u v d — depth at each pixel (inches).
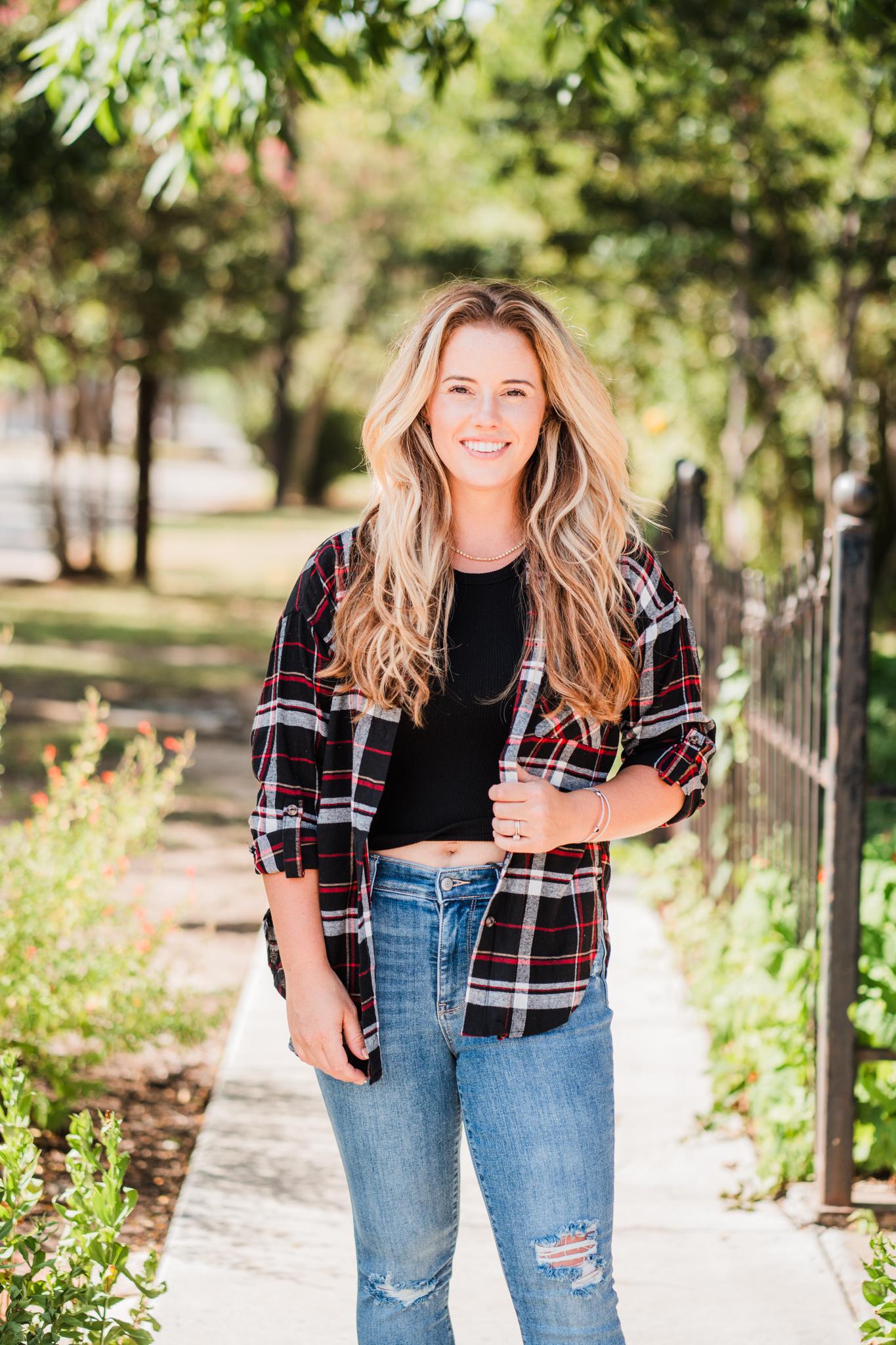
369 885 82.2
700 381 737.0
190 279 733.9
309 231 1412.4
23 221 622.8
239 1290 121.6
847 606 130.4
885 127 564.7
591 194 596.4
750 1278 125.1
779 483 776.3
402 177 1342.3
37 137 394.9
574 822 79.6
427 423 85.5
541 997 80.9
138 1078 176.6
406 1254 84.4
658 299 661.3
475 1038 81.3
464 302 83.7
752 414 721.0
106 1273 91.0
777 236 582.9
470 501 85.1
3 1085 101.0
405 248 1408.7
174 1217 134.6
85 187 573.0
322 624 83.7
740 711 207.5
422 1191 83.4
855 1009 133.8
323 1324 116.7
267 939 87.1
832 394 600.7
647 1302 121.0
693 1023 189.9
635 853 277.3
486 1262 128.3
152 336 762.2
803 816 161.8
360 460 88.2
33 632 629.9
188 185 197.8
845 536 130.3
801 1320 118.3
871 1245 97.4
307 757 82.7
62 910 160.7
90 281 725.3
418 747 82.4
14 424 2977.4
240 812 337.4
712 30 439.5
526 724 81.0
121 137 206.1
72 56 184.4
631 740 88.3
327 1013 80.2
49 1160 148.5
